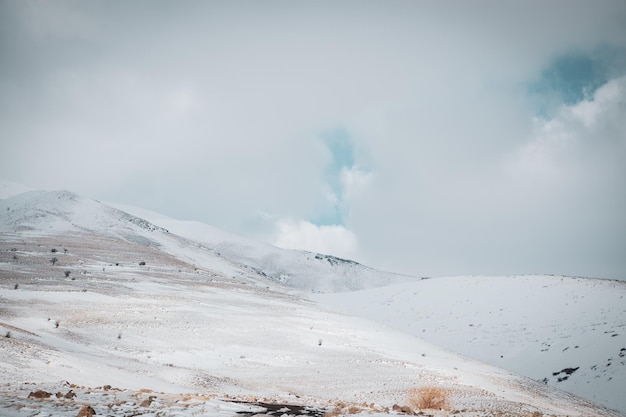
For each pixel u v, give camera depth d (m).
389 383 35.50
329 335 57.91
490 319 87.81
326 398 30.06
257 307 71.44
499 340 77.81
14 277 65.56
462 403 30.52
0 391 11.56
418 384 35.47
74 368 19.80
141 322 49.09
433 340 83.38
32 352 20.66
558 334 74.50
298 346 49.25
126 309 54.22
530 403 35.97
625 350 63.22
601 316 77.62
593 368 61.12
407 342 65.06
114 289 66.81
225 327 53.19
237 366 38.97
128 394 12.84
